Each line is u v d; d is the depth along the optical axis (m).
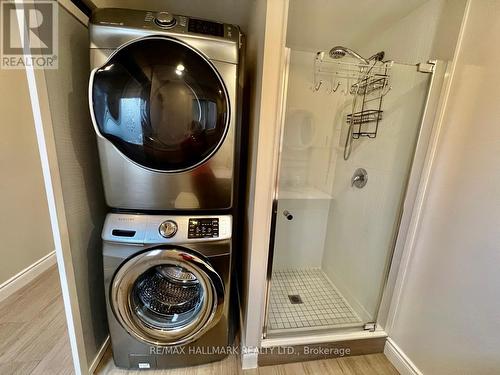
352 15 1.40
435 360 1.13
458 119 1.05
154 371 1.26
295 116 1.78
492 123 0.91
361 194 1.71
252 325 1.26
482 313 0.93
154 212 1.13
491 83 0.92
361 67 1.44
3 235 1.74
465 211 1.00
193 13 1.54
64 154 0.96
